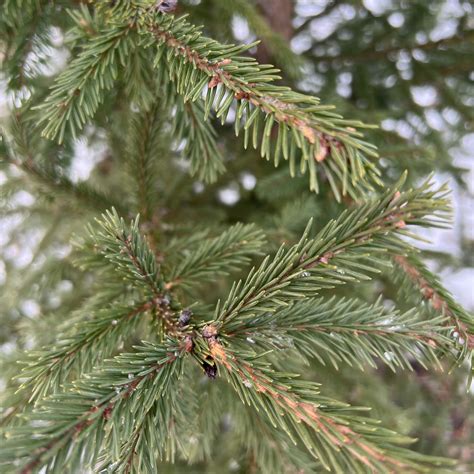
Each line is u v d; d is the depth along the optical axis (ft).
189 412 0.98
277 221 1.44
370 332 0.87
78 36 1.02
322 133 0.77
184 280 1.05
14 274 2.03
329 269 0.84
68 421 0.72
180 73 0.87
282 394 0.78
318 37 2.37
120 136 1.56
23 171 1.22
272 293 0.83
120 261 0.94
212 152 1.15
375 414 1.62
